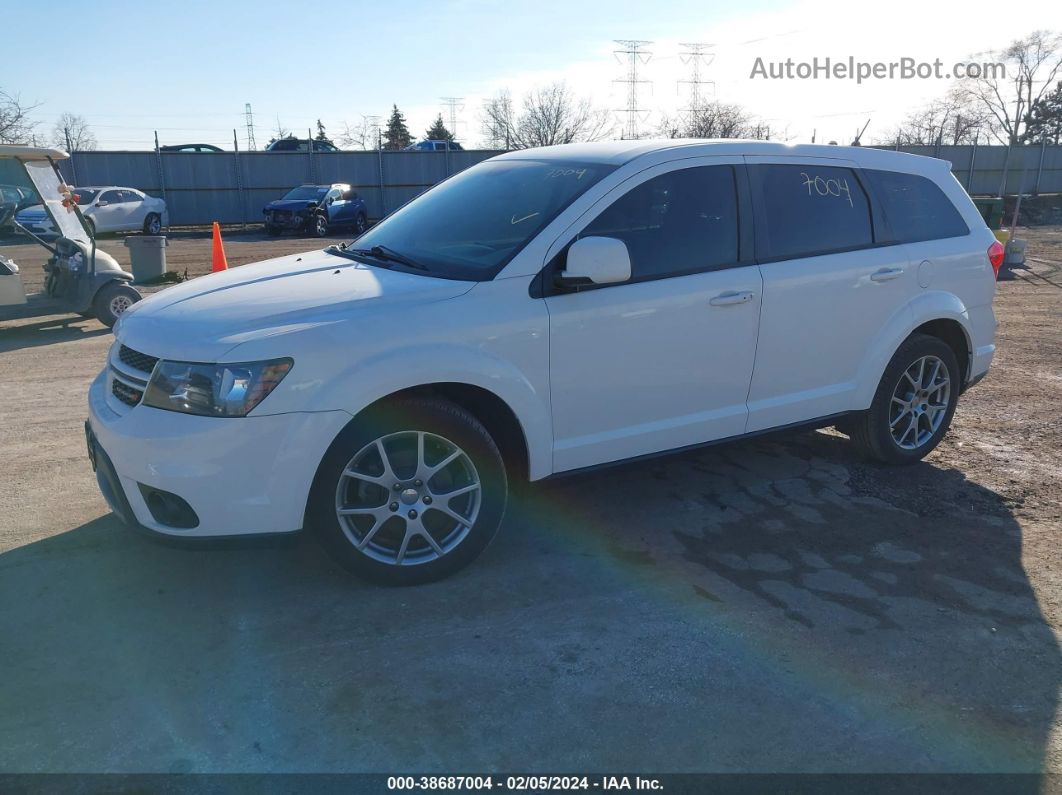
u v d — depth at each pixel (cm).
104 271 1001
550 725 283
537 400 379
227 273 430
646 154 420
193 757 266
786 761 268
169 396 331
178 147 3092
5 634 332
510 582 378
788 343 452
